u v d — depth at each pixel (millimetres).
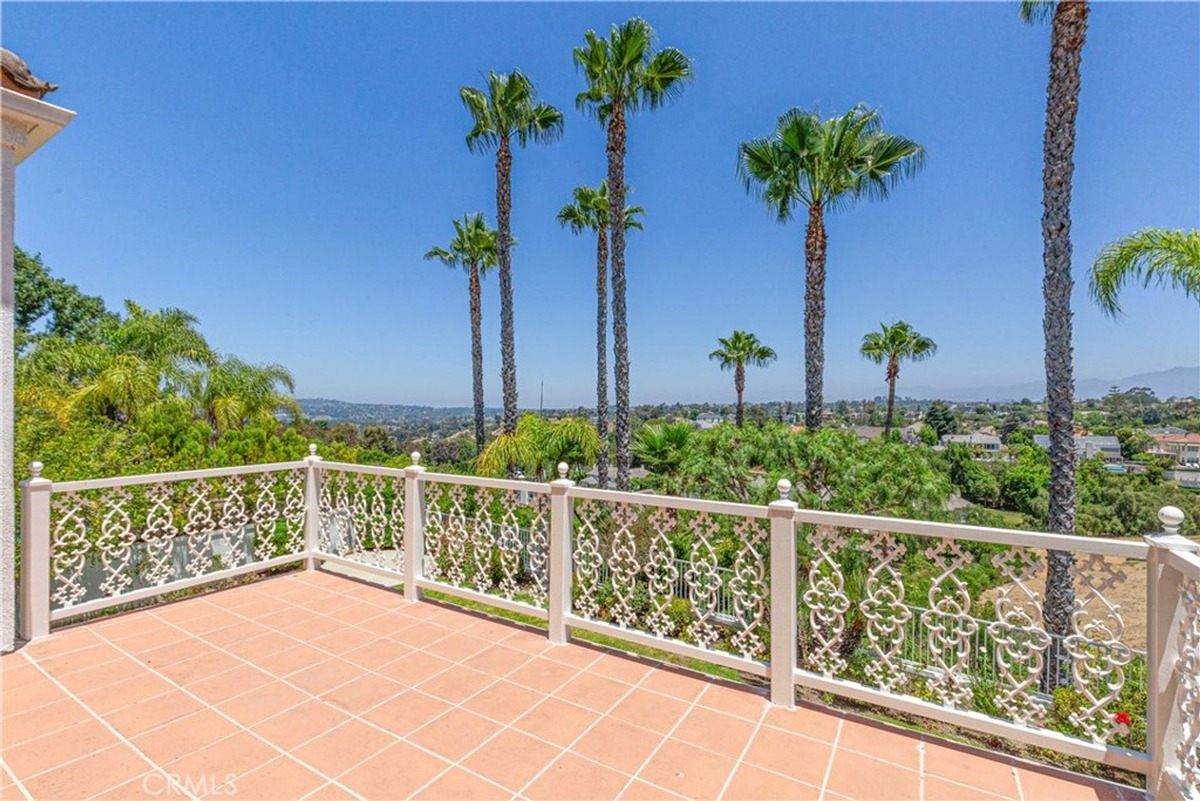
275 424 11203
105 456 5473
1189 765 1656
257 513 4535
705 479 6875
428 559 4082
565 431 11266
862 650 3328
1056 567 5949
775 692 2613
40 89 3090
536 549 3498
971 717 2209
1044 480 11672
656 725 2422
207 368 13266
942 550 2316
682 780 2029
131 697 2641
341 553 4746
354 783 1999
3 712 2496
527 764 2127
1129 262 5891
